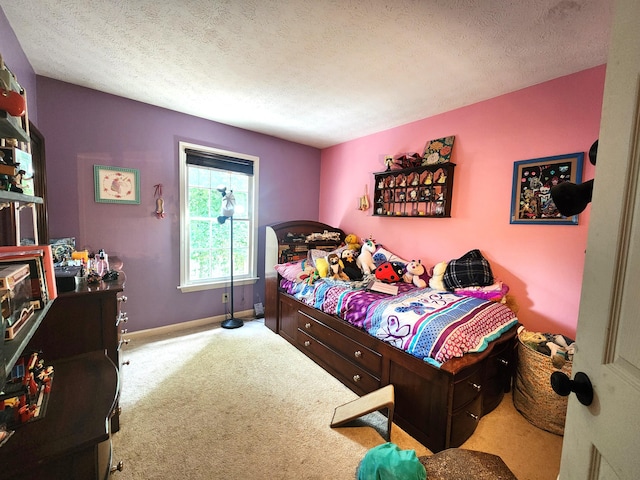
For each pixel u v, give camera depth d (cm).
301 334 273
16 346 75
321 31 162
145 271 290
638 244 47
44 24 161
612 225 52
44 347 146
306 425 178
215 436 166
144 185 281
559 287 205
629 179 49
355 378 211
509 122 228
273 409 191
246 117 305
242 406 193
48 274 111
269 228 342
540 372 178
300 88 234
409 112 276
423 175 286
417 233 298
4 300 77
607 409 51
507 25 151
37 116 225
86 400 99
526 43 166
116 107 261
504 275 233
